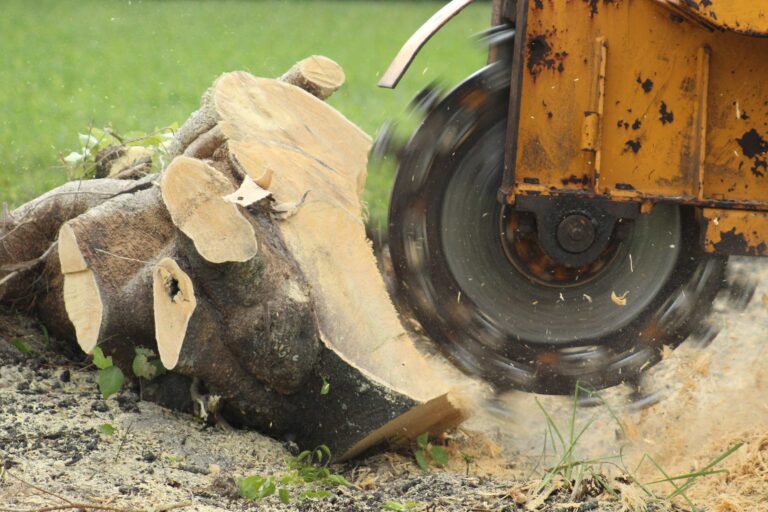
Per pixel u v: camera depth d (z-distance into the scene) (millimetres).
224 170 7750
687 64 7016
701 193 7074
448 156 7695
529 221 7461
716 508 6652
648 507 6629
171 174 6555
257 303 6715
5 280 8047
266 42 35625
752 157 7125
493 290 7836
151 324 7145
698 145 7043
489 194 7711
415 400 6863
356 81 27766
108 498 6043
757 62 7000
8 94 23797
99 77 27000
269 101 8406
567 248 7266
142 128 19188
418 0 54219
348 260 7355
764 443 7516
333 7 49750
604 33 7020
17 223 8375
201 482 6531
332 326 7066
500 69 7613
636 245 7820
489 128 7660
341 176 8141
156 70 28516
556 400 8336
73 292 7148
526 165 7191
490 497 6676
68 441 6773
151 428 7086
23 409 7164
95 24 39062
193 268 6668
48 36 35406
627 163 7133
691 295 7902
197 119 8086
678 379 8523
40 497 5918
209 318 6762
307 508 6379
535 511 6438
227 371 6918
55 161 15711
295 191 7641
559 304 7879
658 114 7070
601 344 7945
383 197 9648
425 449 7637
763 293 8141
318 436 7195
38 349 8391
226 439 7141
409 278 7832
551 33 7043
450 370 8062
